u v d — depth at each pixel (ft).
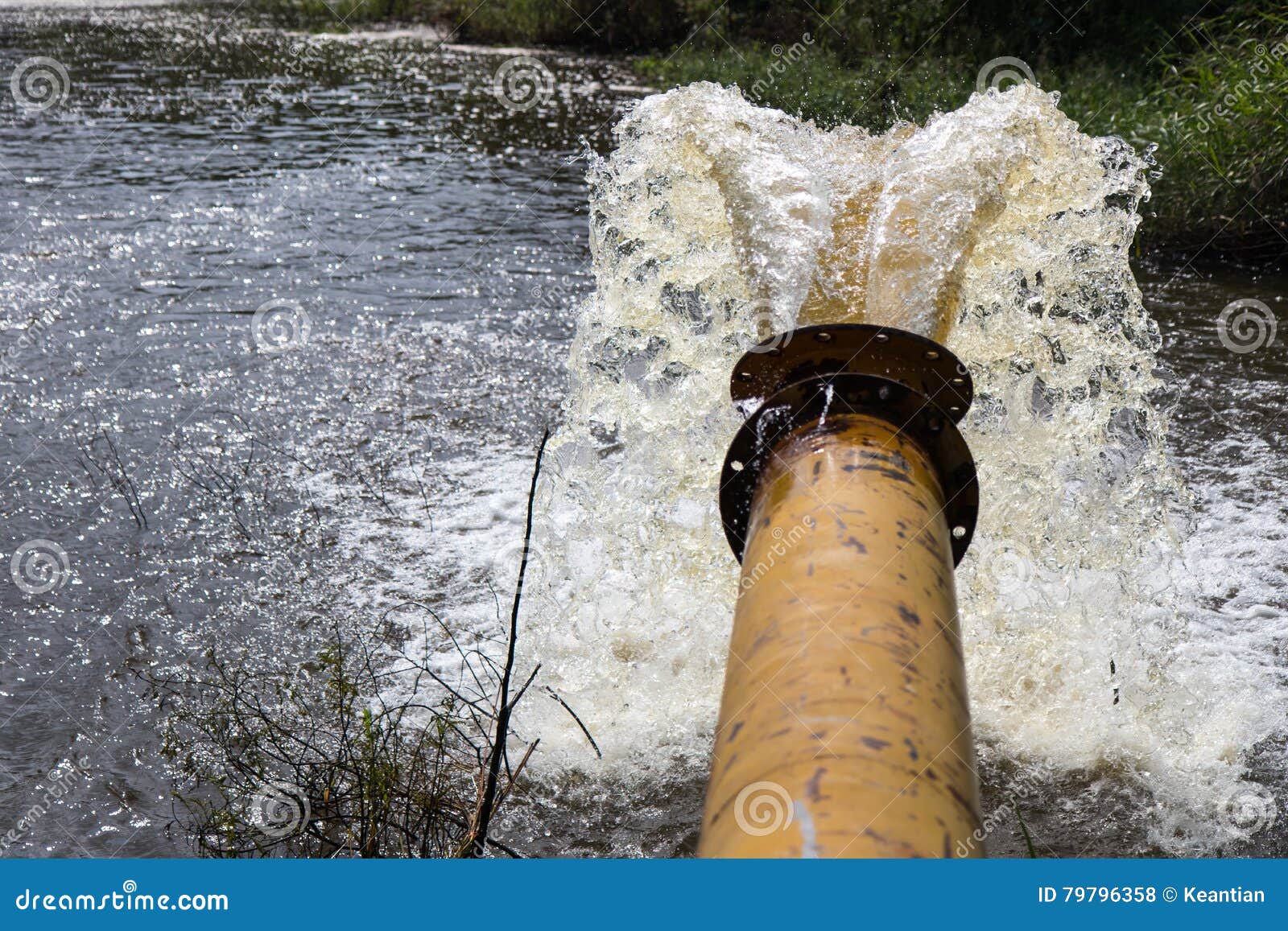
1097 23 51.39
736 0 63.00
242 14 94.89
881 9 53.52
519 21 77.61
